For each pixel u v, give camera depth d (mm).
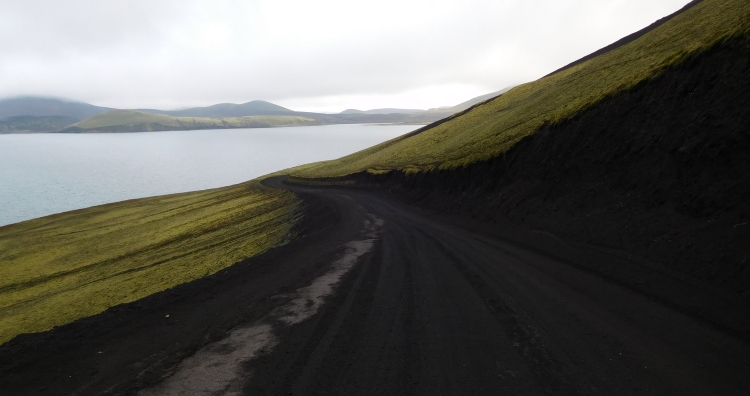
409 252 14227
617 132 15055
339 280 10852
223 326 7691
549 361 5938
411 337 7023
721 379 5195
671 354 5898
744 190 8828
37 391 5504
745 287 7016
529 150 20516
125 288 24016
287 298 9391
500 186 20938
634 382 5258
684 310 7184
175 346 6855
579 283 9375
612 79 25109
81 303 23016
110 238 47281
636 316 7273
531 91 55000
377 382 5566
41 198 107000
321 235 19312
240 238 31406
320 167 85125
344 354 6438
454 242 15547
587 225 12742
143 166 180250
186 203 68125
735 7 21516
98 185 128625
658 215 10602
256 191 66188
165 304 9062
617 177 13453
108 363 6289
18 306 26438
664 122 13000
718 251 8094
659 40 28953
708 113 11305
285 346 6777
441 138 52094
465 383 5453
